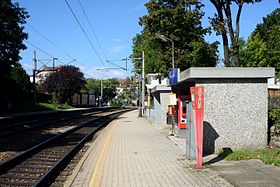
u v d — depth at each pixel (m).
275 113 15.90
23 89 64.25
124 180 11.27
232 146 15.59
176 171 12.41
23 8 42.00
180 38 41.72
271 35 30.23
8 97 56.28
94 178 11.62
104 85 154.12
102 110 84.50
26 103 65.06
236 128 15.61
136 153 16.86
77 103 93.44
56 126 34.56
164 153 16.72
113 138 23.95
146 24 41.91
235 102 15.62
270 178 10.66
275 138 15.67
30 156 16.94
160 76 49.22
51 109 69.75
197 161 13.13
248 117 15.62
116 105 139.00
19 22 42.16
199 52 41.69
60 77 81.38
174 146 19.33
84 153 18.38
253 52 58.72
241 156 14.16
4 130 28.56
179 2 40.34
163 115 33.91
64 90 81.56
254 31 63.16
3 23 40.72
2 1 39.75
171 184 10.59
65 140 23.72
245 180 10.46
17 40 42.03
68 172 13.55
